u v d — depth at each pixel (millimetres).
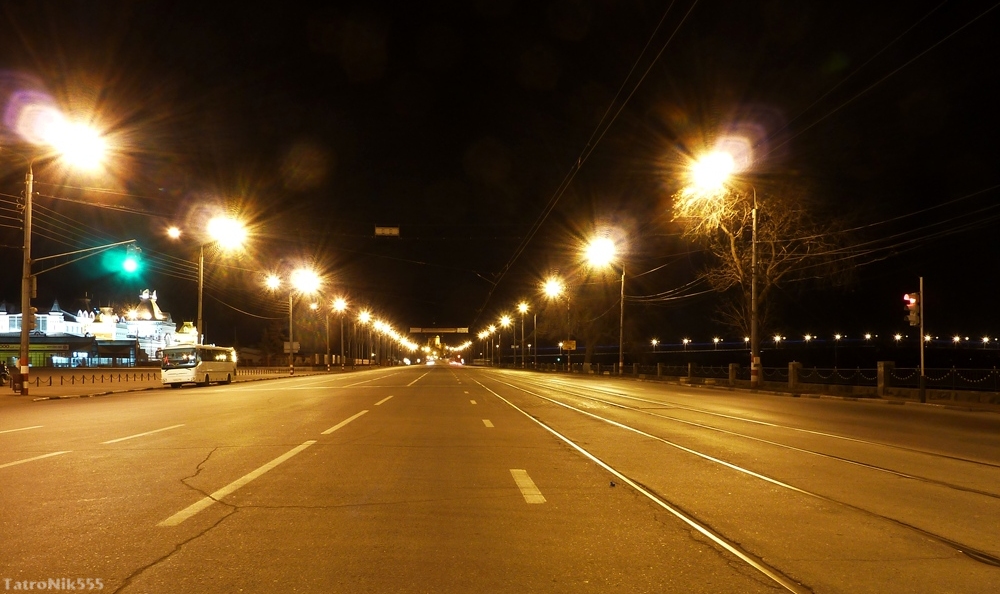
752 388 35938
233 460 10992
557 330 85062
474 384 43312
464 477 9625
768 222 35719
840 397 30406
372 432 15078
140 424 16922
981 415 21875
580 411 21531
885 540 6582
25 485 8883
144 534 6570
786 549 6266
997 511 7820
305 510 7578
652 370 56469
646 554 6074
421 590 5145
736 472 10258
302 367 106812
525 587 5227
